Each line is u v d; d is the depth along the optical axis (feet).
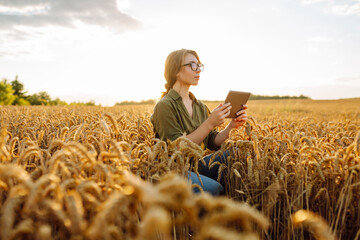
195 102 10.58
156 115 8.94
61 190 3.28
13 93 152.66
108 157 4.52
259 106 80.94
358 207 5.82
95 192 3.69
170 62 9.68
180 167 5.77
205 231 2.35
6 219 2.93
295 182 6.50
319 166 5.90
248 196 6.59
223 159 8.78
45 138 9.27
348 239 5.95
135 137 8.54
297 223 3.14
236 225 5.50
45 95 157.48
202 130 8.37
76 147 4.08
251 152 7.89
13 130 9.68
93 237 2.60
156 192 2.47
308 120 24.20
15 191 3.18
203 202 2.65
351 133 10.28
